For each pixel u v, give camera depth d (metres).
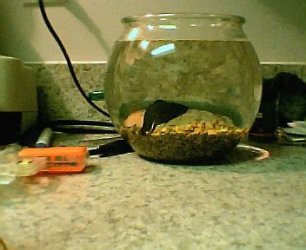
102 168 0.42
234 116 0.46
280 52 0.63
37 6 0.62
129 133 0.44
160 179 0.38
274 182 0.38
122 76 0.46
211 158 0.44
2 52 0.62
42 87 0.62
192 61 0.46
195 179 0.39
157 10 0.62
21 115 0.52
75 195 0.34
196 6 0.62
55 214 0.30
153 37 0.46
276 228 0.28
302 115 0.59
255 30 0.62
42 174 0.40
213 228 0.28
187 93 0.46
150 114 0.44
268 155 0.48
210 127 0.43
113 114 0.47
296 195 0.34
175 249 0.25
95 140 0.54
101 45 0.62
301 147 0.53
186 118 0.44
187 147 0.42
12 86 0.49
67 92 0.62
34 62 0.62
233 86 0.46
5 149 0.47
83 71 0.62
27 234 0.27
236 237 0.26
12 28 0.62
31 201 0.33
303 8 0.62
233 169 0.42
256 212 0.31
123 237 0.26
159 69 0.46
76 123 0.60
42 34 0.62
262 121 0.56
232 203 0.32
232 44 0.46
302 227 0.28
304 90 0.58
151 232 0.27
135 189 0.35
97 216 0.30
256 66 0.47
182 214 0.30
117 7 0.62
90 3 0.62
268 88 0.56
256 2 0.62
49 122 0.60
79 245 0.25
